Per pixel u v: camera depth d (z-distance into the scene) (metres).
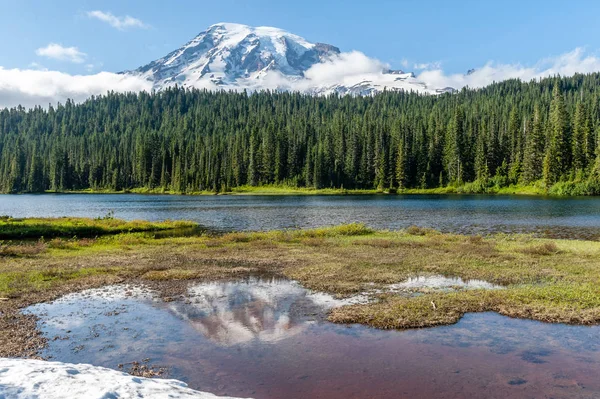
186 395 7.58
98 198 127.94
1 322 14.47
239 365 10.87
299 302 16.75
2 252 28.12
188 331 13.54
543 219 50.47
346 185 144.75
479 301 15.99
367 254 27.36
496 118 145.88
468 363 10.84
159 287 19.45
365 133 150.50
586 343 12.09
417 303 15.86
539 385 9.59
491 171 129.25
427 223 48.28
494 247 29.12
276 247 31.09
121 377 7.95
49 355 11.57
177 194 153.88
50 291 18.59
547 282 19.06
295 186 147.88
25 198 129.62
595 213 56.62
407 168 137.88
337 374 10.28
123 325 14.16
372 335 12.95
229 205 88.19
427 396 9.15
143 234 40.91
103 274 22.08
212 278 21.28
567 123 116.56
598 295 16.31
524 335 12.76
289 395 9.25
